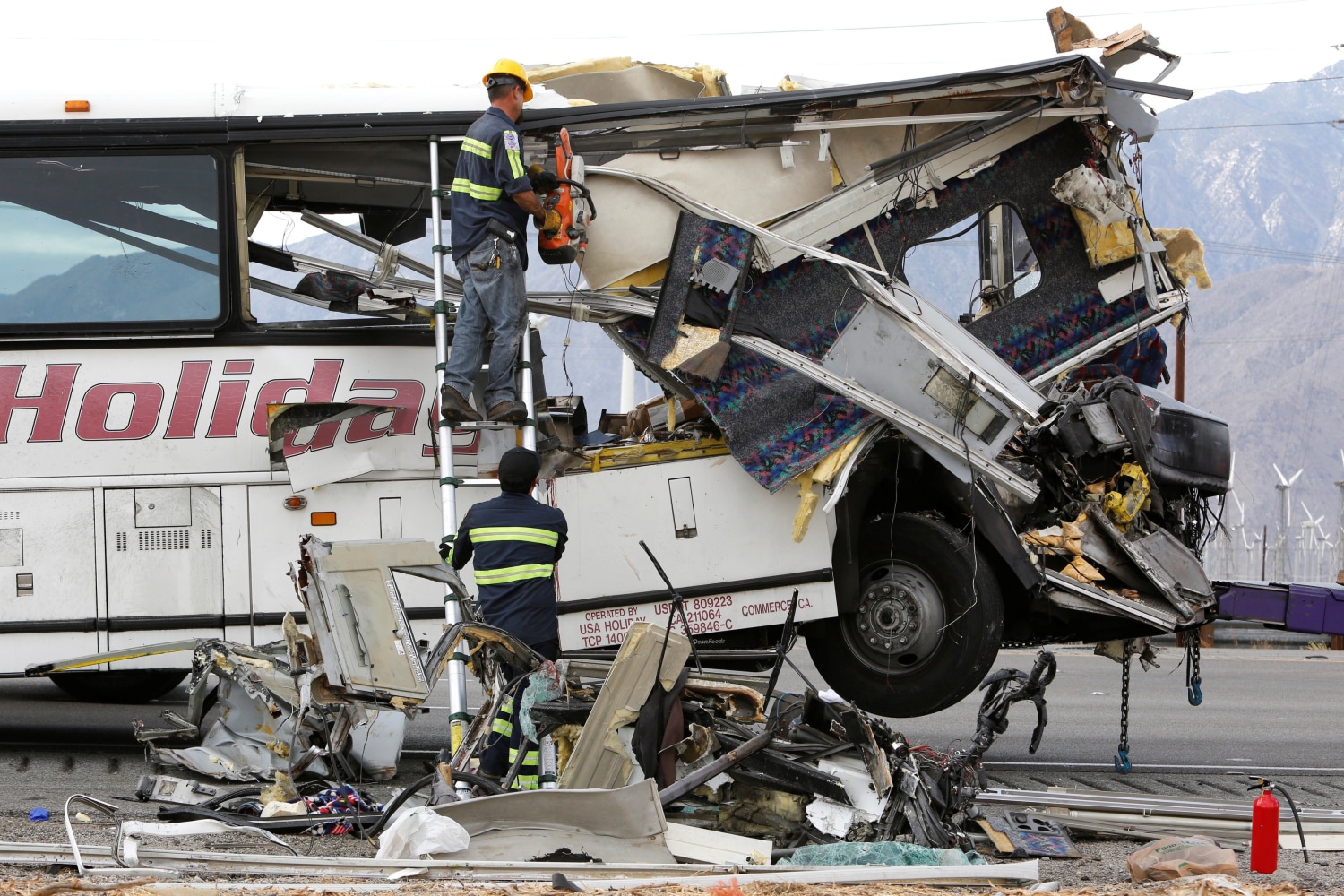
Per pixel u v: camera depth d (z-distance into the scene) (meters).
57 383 14.20
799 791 10.65
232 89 14.52
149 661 13.95
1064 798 12.30
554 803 9.95
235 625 14.17
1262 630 34.59
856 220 14.43
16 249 14.29
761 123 14.32
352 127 14.33
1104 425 14.84
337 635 10.78
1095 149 14.74
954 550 14.49
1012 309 14.95
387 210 16.38
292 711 12.60
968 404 13.80
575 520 14.20
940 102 14.52
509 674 11.75
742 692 11.31
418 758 15.12
